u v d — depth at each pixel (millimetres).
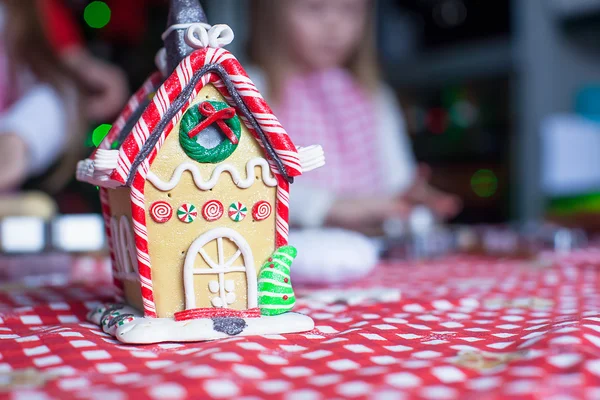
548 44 1602
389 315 463
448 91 1801
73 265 744
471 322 434
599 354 327
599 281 605
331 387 305
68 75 1062
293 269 590
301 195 931
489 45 1678
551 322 411
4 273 662
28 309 484
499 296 534
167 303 417
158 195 413
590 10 1502
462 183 1763
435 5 1786
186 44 428
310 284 604
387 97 1302
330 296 521
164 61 458
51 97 1041
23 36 1020
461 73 1748
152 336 381
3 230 672
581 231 1000
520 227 948
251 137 428
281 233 435
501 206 1715
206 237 418
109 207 466
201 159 417
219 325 396
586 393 292
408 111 1846
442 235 864
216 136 423
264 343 373
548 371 311
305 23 1138
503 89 1705
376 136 1237
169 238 417
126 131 441
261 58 1193
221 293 422
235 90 420
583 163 1556
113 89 1098
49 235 686
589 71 1675
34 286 597
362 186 1224
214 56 413
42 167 1096
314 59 1176
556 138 1512
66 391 303
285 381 314
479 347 366
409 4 1846
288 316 419
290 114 1188
